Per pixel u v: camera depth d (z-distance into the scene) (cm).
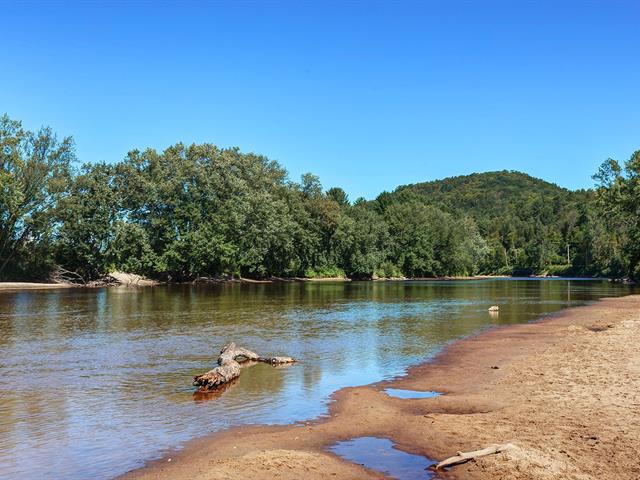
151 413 1253
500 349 2089
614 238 10925
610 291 6234
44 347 2142
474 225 15175
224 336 2458
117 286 7000
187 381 1573
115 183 7412
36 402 1339
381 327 2803
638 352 1875
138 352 2034
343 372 1712
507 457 912
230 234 7762
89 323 2920
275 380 1597
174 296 5138
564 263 15312
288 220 8788
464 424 1133
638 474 840
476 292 6169
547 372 1609
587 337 2295
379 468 915
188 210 7469
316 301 4594
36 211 6894
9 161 6631
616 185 7719
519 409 1229
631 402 1238
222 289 6531
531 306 4100
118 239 7075
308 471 892
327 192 13400
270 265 8969
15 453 997
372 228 11281
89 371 1702
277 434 1104
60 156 7100
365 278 11081
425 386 1520
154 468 924
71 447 1028
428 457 963
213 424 1174
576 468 866
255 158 9619
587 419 1124
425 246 11931
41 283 7038
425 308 3950
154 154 7544
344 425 1157
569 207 19900
